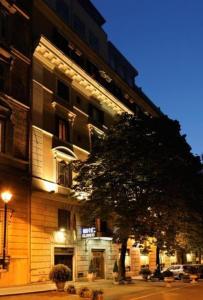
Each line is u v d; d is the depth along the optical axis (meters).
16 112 27.92
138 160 28.97
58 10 38.03
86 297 18.02
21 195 26.89
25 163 27.86
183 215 28.78
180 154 30.67
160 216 28.31
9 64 27.89
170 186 28.56
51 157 31.06
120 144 29.81
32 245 27.19
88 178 30.42
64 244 30.72
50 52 32.09
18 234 26.03
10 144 26.58
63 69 34.25
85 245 33.34
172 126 31.03
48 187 29.94
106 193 29.00
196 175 31.47
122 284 28.48
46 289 22.11
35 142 29.33
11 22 28.95
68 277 21.22
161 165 28.89
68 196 31.53
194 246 31.66
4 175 25.58
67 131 34.19
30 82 29.80
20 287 23.48
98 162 30.33
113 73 43.34
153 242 30.11
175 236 29.78
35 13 32.06
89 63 38.94
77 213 32.78
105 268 35.94
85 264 33.06
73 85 35.97
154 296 20.45
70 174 32.91
